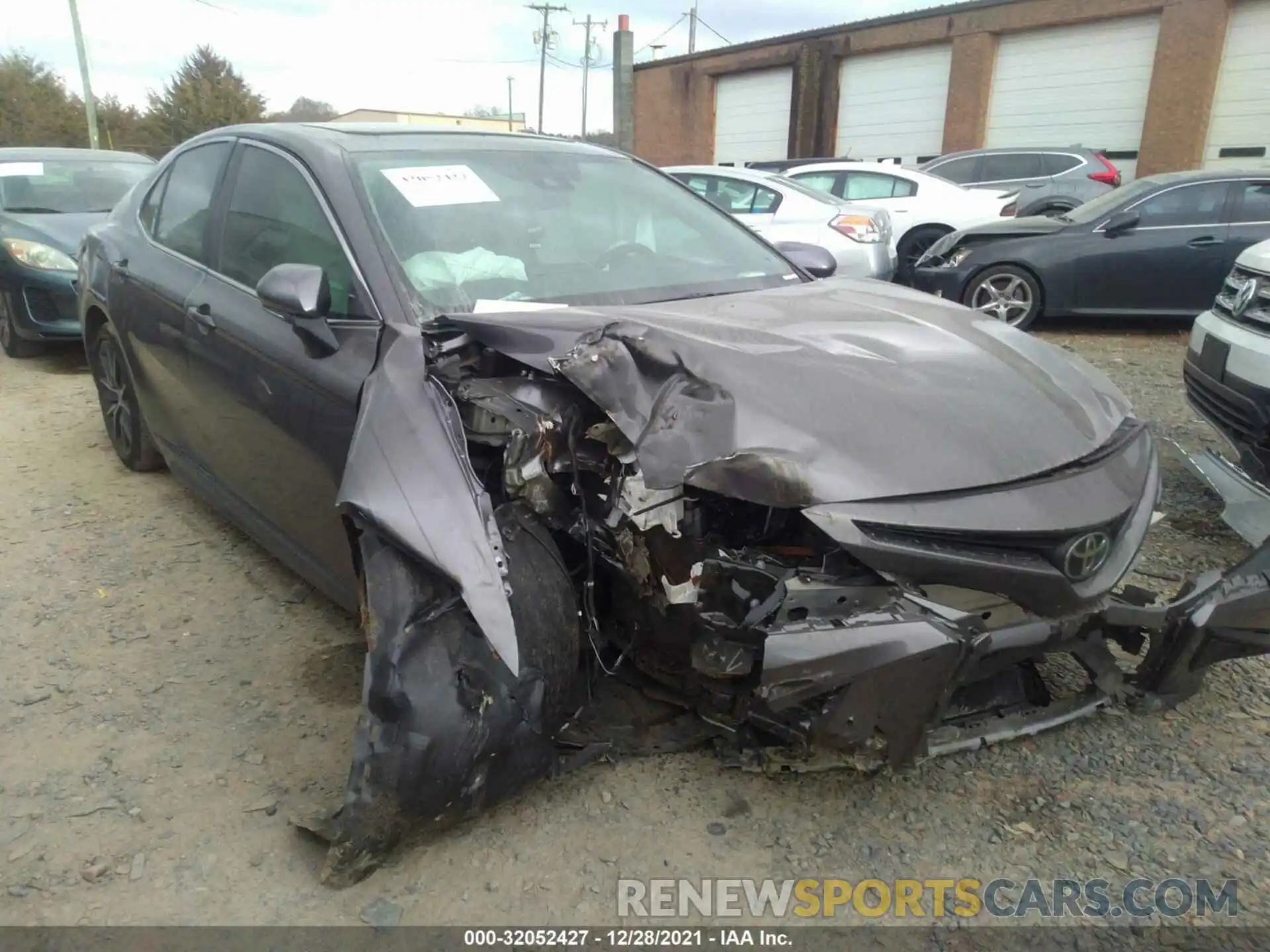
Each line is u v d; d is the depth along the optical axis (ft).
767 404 7.23
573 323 8.12
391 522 6.98
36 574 12.35
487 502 7.08
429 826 7.18
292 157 10.62
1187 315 27.81
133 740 8.98
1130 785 8.41
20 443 17.66
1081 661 8.59
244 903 7.09
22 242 22.88
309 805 8.09
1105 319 31.50
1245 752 8.84
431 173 10.42
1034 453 7.57
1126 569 7.87
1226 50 53.21
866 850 7.66
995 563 7.06
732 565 7.16
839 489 6.79
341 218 9.46
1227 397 13.58
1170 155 55.47
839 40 71.51
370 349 8.52
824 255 12.48
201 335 11.01
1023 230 29.09
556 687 7.39
